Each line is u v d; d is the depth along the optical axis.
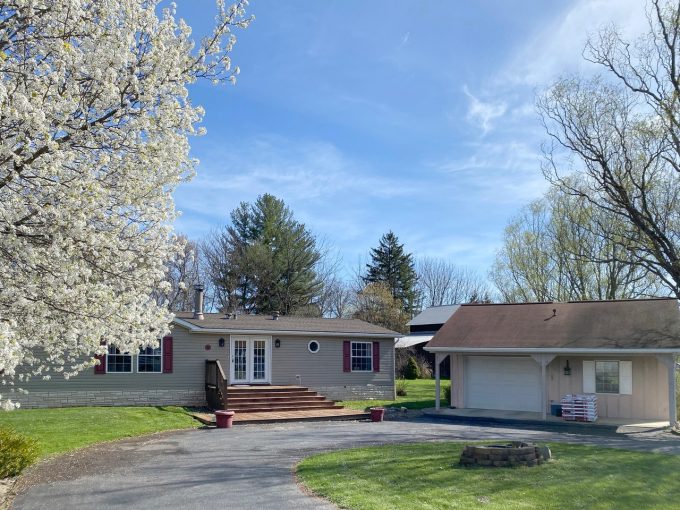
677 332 19.28
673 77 21.20
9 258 8.38
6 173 8.32
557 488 9.12
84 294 8.84
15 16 8.50
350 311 50.84
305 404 21.86
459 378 23.80
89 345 9.09
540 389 22.09
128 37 9.06
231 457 12.15
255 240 43.75
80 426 16.02
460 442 14.24
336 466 10.87
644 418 20.12
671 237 23.73
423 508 8.01
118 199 9.23
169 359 21.81
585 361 21.30
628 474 10.24
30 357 9.33
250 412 20.72
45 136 7.71
